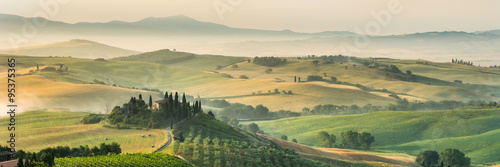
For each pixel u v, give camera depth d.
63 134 129.25
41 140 124.06
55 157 85.12
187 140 106.69
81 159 81.81
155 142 108.81
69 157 87.75
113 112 148.12
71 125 156.25
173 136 114.12
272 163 93.69
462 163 155.62
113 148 94.75
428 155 156.25
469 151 191.25
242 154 97.81
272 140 141.38
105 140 116.94
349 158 138.25
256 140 129.00
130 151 99.81
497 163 173.38
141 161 80.75
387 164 115.75
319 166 99.00
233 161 89.25
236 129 139.00
